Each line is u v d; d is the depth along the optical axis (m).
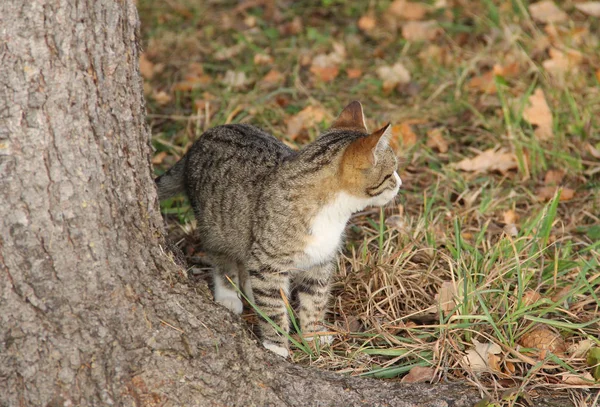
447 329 8.21
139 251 7.26
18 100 6.39
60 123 6.56
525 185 12.04
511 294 8.84
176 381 6.95
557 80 14.37
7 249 6.54
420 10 17.84
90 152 6.75
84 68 6.65
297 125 13.27
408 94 14.80
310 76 15.49
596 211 11.20
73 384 6.66
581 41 15.83
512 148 12.62
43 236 6.61
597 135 12.98
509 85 14.66
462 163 12.33
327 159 8.52
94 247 6.81
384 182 8.88
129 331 6.94
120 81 7.04
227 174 9.41
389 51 16.48
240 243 9.28
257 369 7.44
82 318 6.75
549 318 8.79
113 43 6.90
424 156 12.60
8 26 6.27
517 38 15.93
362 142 8.29
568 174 12.11
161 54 16.31
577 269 9.54
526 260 9.02
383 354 8.27
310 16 17.98
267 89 14.78
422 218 10.55
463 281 8.83
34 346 6.61
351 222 11.00
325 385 7.52
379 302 9.20
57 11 6.43
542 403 7.43
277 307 8.86
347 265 10.05
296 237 8.56
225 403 7.09
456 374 7.96
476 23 16.98
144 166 7.47
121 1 6.97
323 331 8.88
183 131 13.42
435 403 7.42
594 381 7.63
